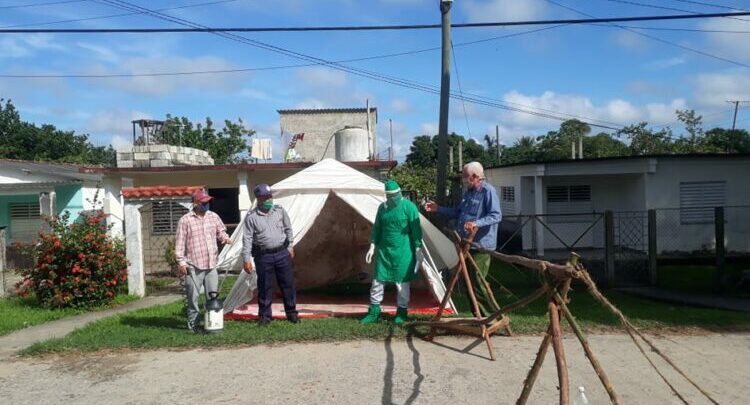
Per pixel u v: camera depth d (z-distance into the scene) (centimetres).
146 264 1407
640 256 1416
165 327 773
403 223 744
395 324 732
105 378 572
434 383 539
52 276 990
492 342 672
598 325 759
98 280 1020
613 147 3903
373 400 502
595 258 1423
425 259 792
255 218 744
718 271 1136
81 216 1174
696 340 694
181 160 1883
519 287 1184
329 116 3225
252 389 533
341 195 848
